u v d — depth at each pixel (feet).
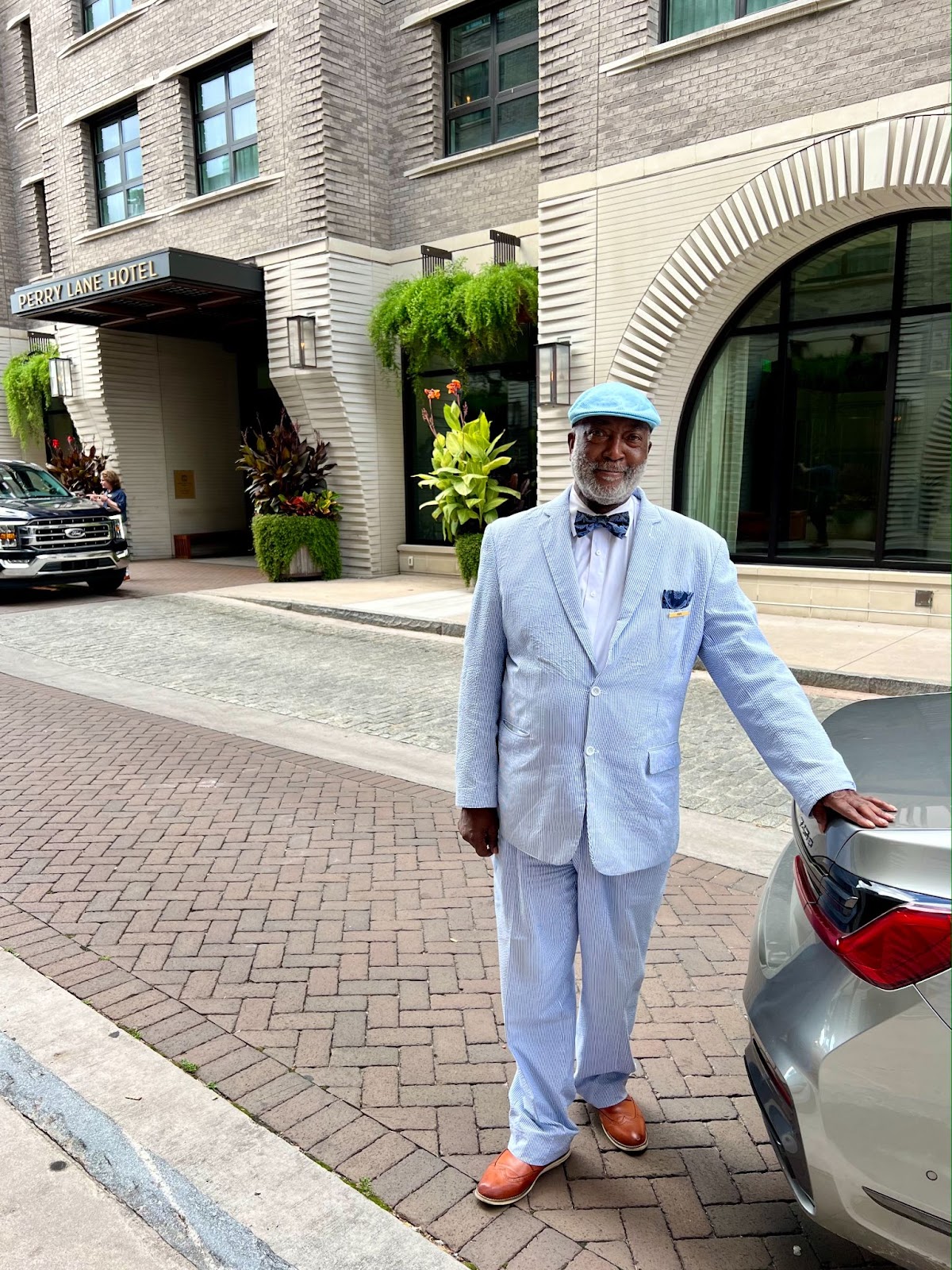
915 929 5.07
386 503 45.93
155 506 58.80
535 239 39.27
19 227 65.00
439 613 34.50
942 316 28.63
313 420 45.11
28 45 61.87
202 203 47.37
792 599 32.32
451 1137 7.97
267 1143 7.85
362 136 43.04
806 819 6.45
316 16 40.57
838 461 31.32
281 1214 7.09
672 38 31.63
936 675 23.03
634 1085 8.72
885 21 26.27
